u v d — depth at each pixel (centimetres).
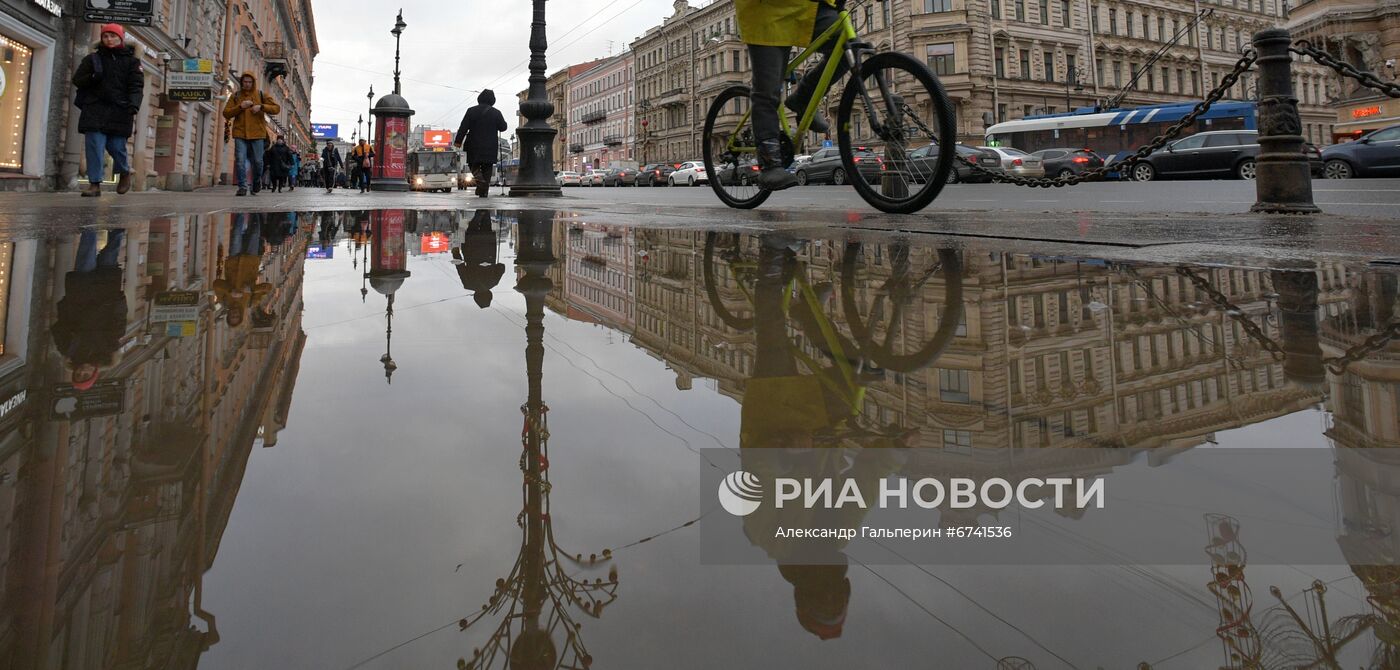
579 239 304
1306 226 295
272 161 1552
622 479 57
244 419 73
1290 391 77
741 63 4716
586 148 6931
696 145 5088
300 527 49
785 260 210
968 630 36
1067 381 83
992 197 823
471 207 609
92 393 82
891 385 85
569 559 44
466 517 50
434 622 38
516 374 93
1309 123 4306
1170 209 466
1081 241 240
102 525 48
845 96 360
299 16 4875
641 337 114
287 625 37
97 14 1083
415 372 94
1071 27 3662
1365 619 35
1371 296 134
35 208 494
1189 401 74
